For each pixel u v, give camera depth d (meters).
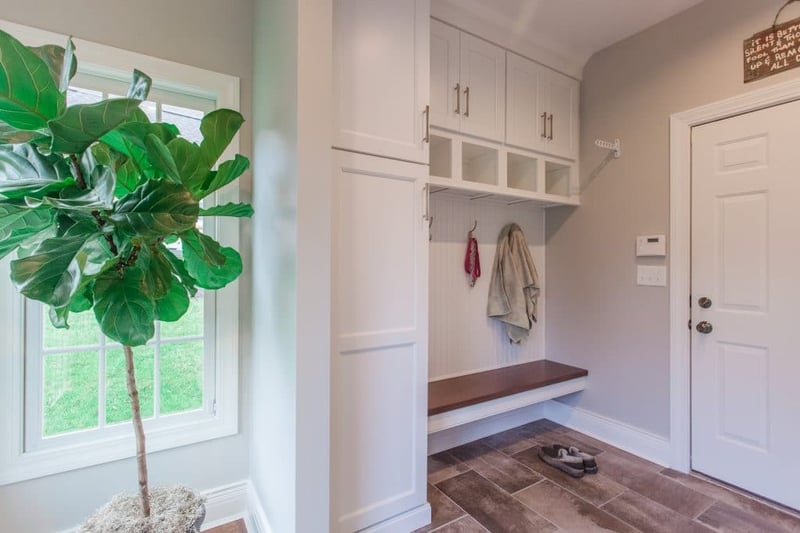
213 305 1.82
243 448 1.84
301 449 1.31
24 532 1.43
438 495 1.98
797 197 1.80
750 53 1.94
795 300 1.81
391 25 1.64
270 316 1.57
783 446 1.84
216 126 1.21
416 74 1.71
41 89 0.94
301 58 1.31
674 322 2.22
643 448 2.36
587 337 2.70
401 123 1.66
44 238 1.08
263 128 1.68
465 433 2.59
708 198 2.10
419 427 1.72
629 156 2.46
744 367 1.98
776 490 1.86
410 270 1.69
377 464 1.60
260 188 1.71
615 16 2.24
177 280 1.25
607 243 2.58
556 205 2.86
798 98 1.79
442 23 2.12
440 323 2.51
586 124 2.72
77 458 1.50
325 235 1.36
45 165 1.05
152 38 1.63
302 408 1.31
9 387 1.42
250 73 1.85
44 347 1.50
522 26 2.32
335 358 1.49
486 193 2.37
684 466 2.18
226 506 1.79
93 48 1.51
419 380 1.72
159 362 1.71
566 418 2.85
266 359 1.62
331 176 1.47
